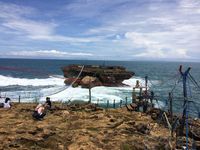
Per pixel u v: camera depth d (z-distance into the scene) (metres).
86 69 69.69
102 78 66.81
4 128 16.92
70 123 19.55
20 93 54.28
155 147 15.16
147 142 15.66
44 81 76.44
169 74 136.50
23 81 76.31
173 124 20.09
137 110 29.36
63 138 15.46
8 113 22.30
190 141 17.44
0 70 116.88
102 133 17.02
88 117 21.95
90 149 13.87
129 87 67.06
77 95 53.62
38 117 20.27
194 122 22.06
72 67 74.12
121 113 25.30
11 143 13.91
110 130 17.91
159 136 17.25
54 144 14.48
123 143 15.23
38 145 14.27
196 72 167.00
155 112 26.16
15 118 20.44
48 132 16.11
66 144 14.66
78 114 23.02
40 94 53.16
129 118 22.70
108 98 51.38
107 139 15.85
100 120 20.97
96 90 60.81
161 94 51.22
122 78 69.62
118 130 17.97
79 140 15.14
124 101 48.56
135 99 31.80
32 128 17.11
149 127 19.45
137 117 23.81
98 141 15.26
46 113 22.33
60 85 68.06
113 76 68.06
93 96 53.22
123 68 75.12
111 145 14.88
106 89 62.53
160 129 19.52
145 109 28.61
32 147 13.85
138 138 16.53
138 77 108.69
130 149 14.59
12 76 93.62
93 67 72.62
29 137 14.91
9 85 68.19
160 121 21.81
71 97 50.38
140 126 18.86
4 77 86.56
